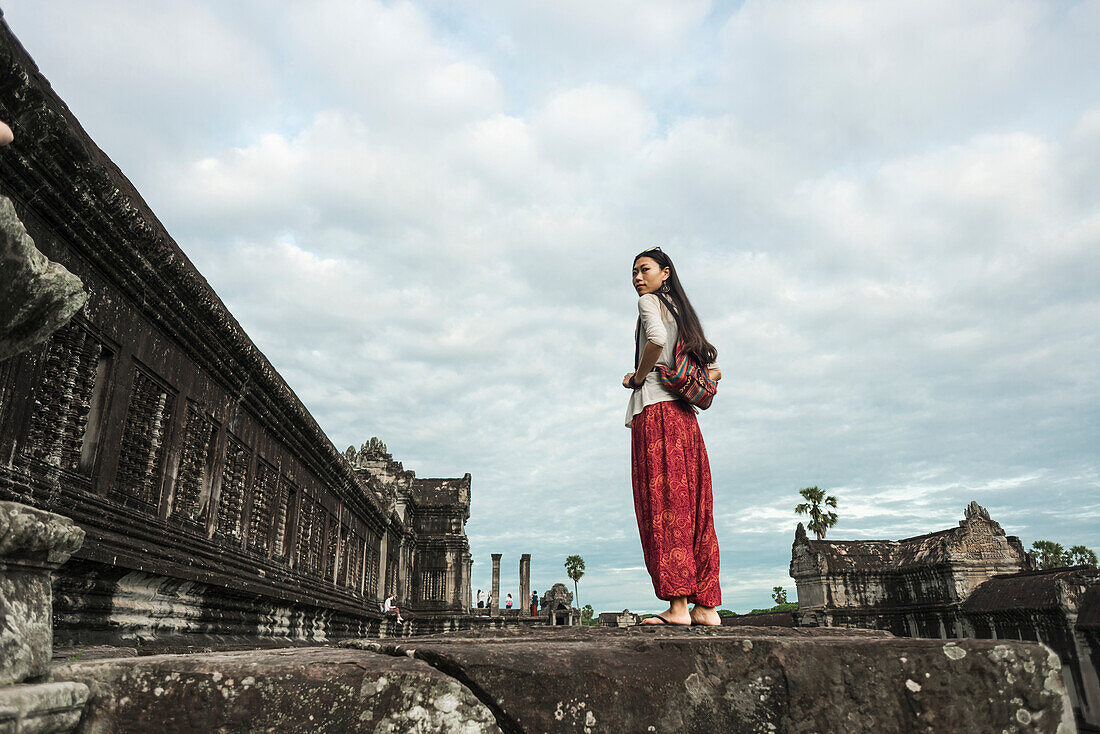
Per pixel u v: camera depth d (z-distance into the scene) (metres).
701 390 3.34
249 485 9.69
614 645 2.05
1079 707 23.69
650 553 3.19
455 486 36.25
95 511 5.55
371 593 21.88
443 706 1.80
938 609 32.44
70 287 1.72
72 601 5.29
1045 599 25.59
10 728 1.43
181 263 6.46
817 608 35.16
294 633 12.16
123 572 5.95
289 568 11.89
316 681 1.80
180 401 7.30
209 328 7.49
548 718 1.86
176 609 7.18
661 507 3.17
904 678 2.03
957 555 32.59
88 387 5.49
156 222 6.25
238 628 9.30
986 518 33.72
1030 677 2.05
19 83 3.97
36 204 4.68
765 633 2.71
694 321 3.50
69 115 4.61
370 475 26.20
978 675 2.04
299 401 11.04
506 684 1.87
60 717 1.63
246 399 9.18
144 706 1.75
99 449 5.73
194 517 7.67
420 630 32.31
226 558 8.65
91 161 4.80
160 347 6.79
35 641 1.72
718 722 1.94
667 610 3.11
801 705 1.98
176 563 6.97
